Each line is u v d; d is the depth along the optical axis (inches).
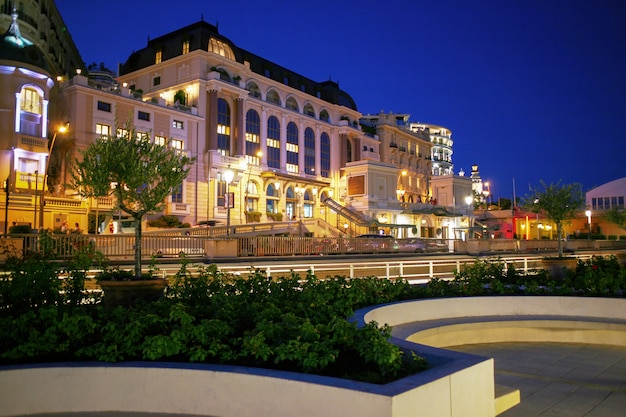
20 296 281.7
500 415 243.4
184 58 2044.8
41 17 1834.4
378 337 229.9
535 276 602.2
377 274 953.5
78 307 283.6
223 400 204.7
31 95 1491.1
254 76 2283.5
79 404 215.3
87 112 1614.2
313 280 404.2
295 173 2480.3
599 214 2893.7
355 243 1259.2
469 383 202.8
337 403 178.5
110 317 274.8
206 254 904.9
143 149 389.7
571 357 368.8
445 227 2630.4
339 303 337.7
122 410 214.1
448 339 400.5
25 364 222.4
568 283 511.8
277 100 2452.0
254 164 2210.9
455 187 2960.1
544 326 416.8
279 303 330.3
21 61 1445.6
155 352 226.8
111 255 720.3
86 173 377.1
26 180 1437.0
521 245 1605.6
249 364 229.5
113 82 1796.3
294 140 2501.2
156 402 213.0
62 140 1616.6
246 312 291.7
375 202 2421.3
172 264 746.2
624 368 336.8
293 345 223.5
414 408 173.6
